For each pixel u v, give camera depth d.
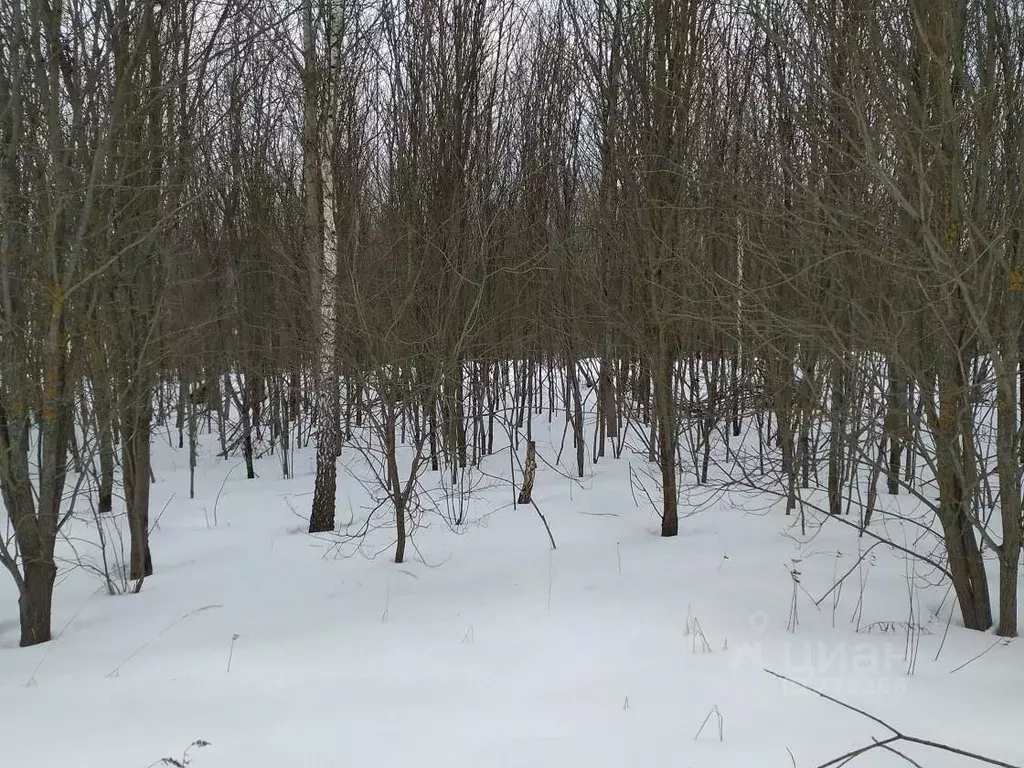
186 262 8.91
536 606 4.77
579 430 9.46
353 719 3.25
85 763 2.89
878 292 4.56
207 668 3.86
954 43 3.84
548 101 9.64
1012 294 3.83
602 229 7.51
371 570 5.88
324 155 6.89
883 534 6.35
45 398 4.28
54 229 4.09
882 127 4.20
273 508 8.24
